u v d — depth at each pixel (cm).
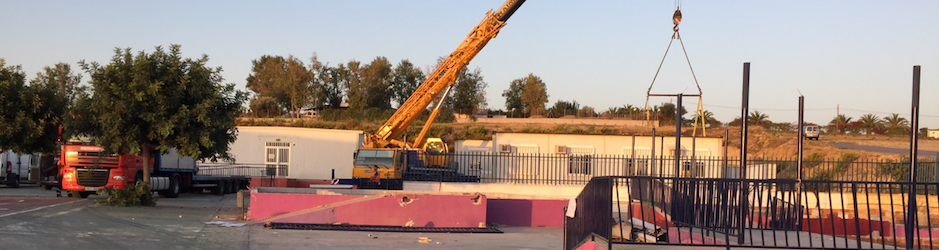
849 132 8119
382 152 2627
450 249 1387
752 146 6116
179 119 2108
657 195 1549
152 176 2734
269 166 3888
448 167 2502
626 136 3123
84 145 2453
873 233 1533
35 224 1478
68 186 2434
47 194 2672
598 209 961
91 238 1304
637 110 8950
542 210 2027
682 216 1281
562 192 2280
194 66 2136
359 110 8338
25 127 2583
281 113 8862
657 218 1488
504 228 1909
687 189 1266
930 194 2078
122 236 1359
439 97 3244
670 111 8444
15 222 1497
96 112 2095
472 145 3238
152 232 1451
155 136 2105
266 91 9462
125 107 2027
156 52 2089
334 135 3906
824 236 1213
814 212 2105
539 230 1880
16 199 2289
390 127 2956
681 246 893
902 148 5825
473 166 2708
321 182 3472
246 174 3856
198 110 2114
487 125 7431
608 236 874
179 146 2195
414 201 1833
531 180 2344
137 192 2117
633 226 1163
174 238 1373
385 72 8806
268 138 3903
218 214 1964
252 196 1798
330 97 9038
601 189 948
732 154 5872
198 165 3609
